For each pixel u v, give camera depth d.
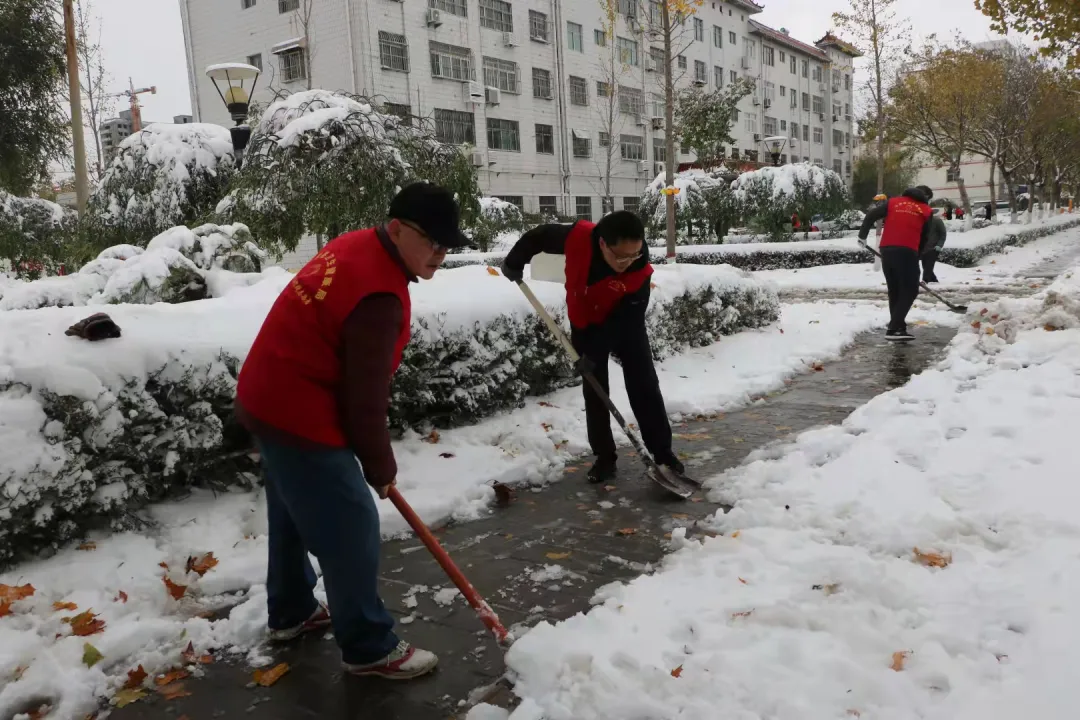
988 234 20.58
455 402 4.74
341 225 7.57
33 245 13.70
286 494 2.31
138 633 2.61
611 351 4.10
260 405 2.25
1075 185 55.22
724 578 2.87
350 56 23.69
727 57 43.38
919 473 3.71
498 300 5.06
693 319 7.35
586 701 2.16
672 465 4.12
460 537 3.53
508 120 29.03
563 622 2.57
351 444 2.32
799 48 50.66
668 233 15.87
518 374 5.30
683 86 39.09
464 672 2.44
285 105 7.71
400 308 2.25
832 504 3.45
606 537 3.46
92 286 5.16
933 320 9.17
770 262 19.36
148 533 3.29
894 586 2.62
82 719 2.25
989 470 3.65
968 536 3.02
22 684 2.32
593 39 33.00
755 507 3.52
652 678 2.21
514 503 3.95
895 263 7.81
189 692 2.39
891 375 6.43
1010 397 4.75
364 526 2.31
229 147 8.86
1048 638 2.25
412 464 4.24
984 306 7.95
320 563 2.36
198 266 5.31
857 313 9.77
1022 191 59.69
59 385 3.01
